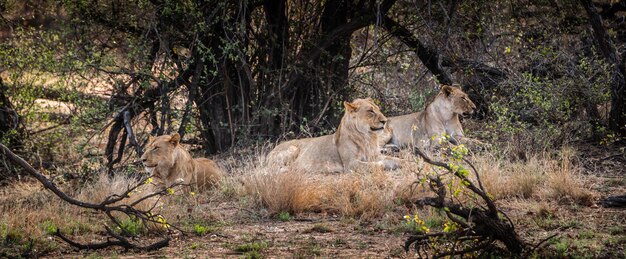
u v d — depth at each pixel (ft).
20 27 53.67
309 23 57.00
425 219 32.37
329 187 38.50
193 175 41.24
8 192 45.44
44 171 50.06
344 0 57.77
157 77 53.11
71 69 51.49
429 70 59.67
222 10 53.83
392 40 60.90
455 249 26.45
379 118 45.83
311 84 57.98
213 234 32.37
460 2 56.59
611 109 50.52
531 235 29.81
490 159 41.98
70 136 53.67
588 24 58.85
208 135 58.39
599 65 51.60
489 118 56.44
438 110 52.95
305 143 48.62
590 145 50.03
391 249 28.43
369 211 35.19
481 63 60.18
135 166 49.70
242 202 37.81
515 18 60.08
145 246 29.84
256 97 55.98
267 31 56.39
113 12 54.54
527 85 50.98
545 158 43.68
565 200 35.76
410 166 41.86
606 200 34.76
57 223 33.76
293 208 36.35
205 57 51.80
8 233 31.01
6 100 53.57
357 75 59.57
